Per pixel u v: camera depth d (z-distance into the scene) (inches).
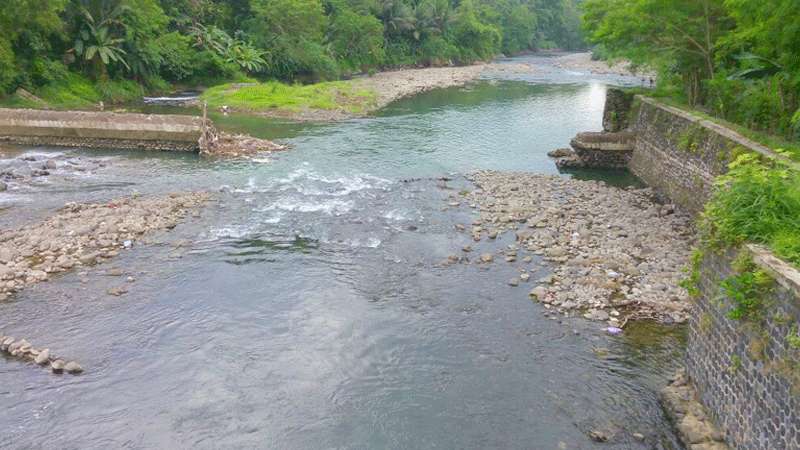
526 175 1195.9
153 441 458.9
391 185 1108.5
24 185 1056.8
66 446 451.2
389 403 505.0
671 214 967.0
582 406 500.4
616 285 695.1
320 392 518.3
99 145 1338.6
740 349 418.9
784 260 388.5
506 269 753.0
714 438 441.4
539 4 5698.8
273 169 1198.3
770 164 735.1
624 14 1167.0
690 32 1128.2
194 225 884.0
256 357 565.9
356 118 1827.0
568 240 837.8
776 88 893.2
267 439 462.9
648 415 488.4
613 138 1270.9
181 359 561.0
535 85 2805.1
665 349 578.9
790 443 354.0
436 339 599.2
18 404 494.9
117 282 702.5
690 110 1082.7
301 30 2842.0
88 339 587.5
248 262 765.9
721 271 455.8
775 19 776.3
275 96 2039.9
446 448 455.2
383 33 3710.6
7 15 1620.3
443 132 1620.3
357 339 597.3
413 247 820.0
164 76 2377.0
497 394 516.4
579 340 595.8
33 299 658.2
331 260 776.9
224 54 2485.2
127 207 934.4
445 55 3981.3
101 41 2012.8
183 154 1301.7
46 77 1827.0
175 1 2498.8
